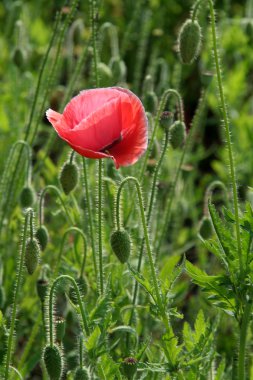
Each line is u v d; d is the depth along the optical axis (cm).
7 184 721
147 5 1244
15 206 722
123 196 614
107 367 473
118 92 451
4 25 1231
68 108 448
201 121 1063
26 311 675
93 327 489
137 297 592
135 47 1215
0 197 704
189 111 1170
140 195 466
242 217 473
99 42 739
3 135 888
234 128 958
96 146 443
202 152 959
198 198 906
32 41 1113
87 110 452
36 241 508
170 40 1220
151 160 659
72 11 655
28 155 632
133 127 444
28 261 507
